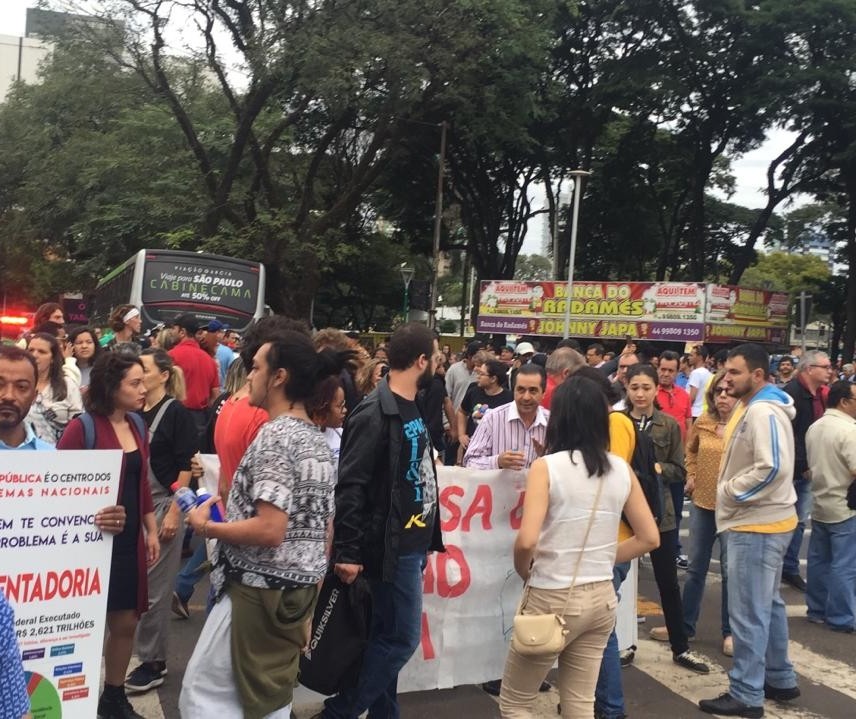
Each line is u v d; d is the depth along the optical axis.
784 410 4.91
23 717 1.83
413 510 3.89
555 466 3.45
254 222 23.88
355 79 21.31
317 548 3.08
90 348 7.54
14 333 26.44
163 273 17.19
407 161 32.44
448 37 21.86
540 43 25.02
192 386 8.07
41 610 3.26
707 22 29.22
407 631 3.96
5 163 35.91
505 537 5.18
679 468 5.96
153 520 4.30
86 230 27.98
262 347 3.18
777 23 27.41
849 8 26.52
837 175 33.22
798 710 5.09
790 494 4.91
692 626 6.10
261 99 22.61
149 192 27.05
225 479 3.85
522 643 3.30
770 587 4.91
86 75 24.95
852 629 6.71
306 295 25.11
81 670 3.36
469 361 10.77
